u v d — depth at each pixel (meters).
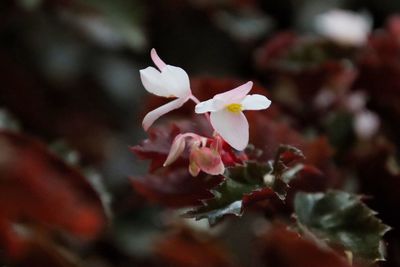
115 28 0.71
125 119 0.81
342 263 0.49
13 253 0.55
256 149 0.51
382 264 0.52
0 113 0.61
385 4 0.97
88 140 0.78
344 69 0.63
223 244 0.58
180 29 0.84
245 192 0.47
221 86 0.56
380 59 0.61
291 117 0.63
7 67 0.77
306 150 0.54
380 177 0.56
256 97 0.46
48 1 0.72
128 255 0.73
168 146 0.49
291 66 0.64
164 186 0.51
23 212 0.54
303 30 0.94
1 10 0.75
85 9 0.71
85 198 0.54
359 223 0.50
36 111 0.78
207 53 0.85
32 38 0.78
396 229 0.55
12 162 0.53
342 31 0.65
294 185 0.51
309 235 0.49
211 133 0.50
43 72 0.78
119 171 0.77
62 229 0.55
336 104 0.64
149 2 0.79
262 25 0.80
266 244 0.51
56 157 0.53
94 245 0.71
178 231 0.58
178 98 0.47
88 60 0.81
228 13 0.80
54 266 0.56
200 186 0.51
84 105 0.80
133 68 0.83
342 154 0.60
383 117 0.62
